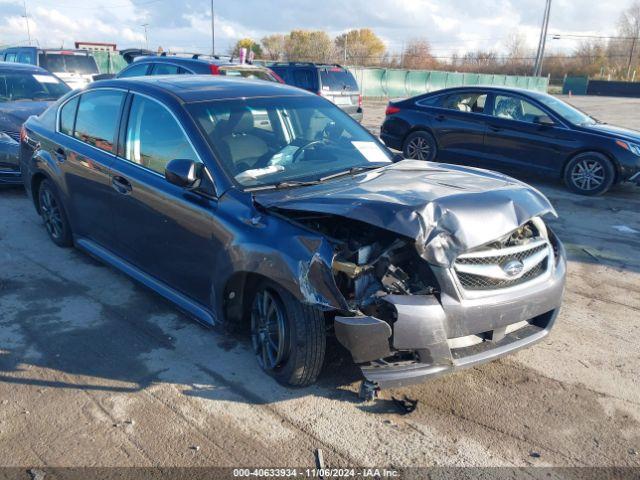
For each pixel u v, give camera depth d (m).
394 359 3.19
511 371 3.84
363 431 3.18
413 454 3.02
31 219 6.80
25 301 4.64
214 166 3.75
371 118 20.38
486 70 74.81
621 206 8.52
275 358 3.54
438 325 3.08
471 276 3.23
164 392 3.48
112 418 3.24
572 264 5.94
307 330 3.25
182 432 3.13
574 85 56.72
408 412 3.33
